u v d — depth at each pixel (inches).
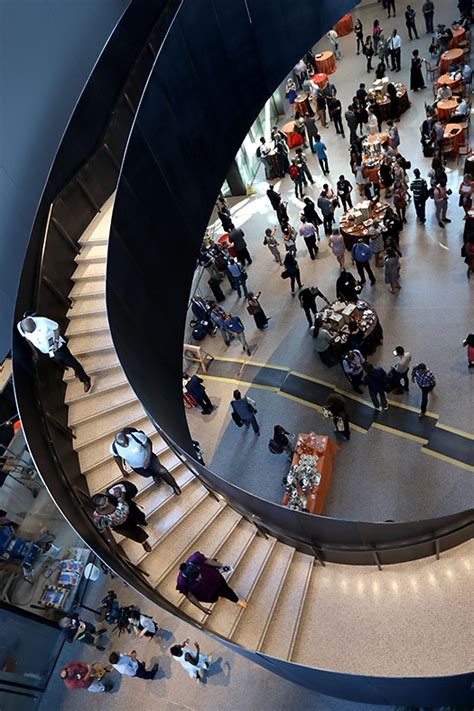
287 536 324.2
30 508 470.0
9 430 446.6
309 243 652.1
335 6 522.6
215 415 565.9
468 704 302.7
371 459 482.3
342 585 311.9
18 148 402.6
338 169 787.4
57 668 431.2
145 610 438.0
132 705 397.1
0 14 382.0
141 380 360.8
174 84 408.8
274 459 511.5
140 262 390.3
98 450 377.7
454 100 727.7
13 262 406.3
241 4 454.6
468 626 275.6
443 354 528.1
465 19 865.5
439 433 478.9
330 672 271.1
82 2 450.6
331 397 478.3
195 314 645.3
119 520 308.3
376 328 549.0
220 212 721.0
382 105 794.8
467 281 576.7
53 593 450.9
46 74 422.9
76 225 447.8
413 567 304.2
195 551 334.3
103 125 464.1
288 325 618.2
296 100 866.8
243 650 285.3
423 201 622.2
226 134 483.8
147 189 392.8
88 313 424.8
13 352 350.6
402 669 273.0
